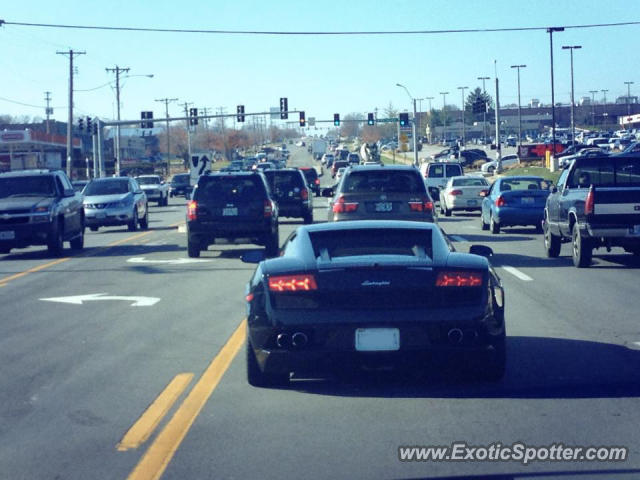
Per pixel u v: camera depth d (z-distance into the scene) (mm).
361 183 17766
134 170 96125
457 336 7094
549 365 8516
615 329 10438
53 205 21578
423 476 5496
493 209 25047
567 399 7254
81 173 93375
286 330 7145
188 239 20125
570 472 5547
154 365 8969
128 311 12578
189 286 15180
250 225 19828
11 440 6492
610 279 15039
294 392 7680
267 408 7172
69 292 14938
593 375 8078
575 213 16547
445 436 6305
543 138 146875
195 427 6672
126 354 9570
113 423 6879
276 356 7184
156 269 18047
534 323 10906
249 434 6453
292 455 5941
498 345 7398
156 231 30859
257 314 7301
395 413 6934
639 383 7758
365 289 7129
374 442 6188
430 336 7109
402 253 7656
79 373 8703
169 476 5590
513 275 15781
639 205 15742
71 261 20531
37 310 13016
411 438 6266
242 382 8102
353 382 7980
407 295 7164
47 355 9641
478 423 6609
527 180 25641
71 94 62062
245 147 177625
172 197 69562
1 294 14984
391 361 7117
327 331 7113
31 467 5852
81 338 10609
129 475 5637
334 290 7148
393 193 17531
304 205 32469
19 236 21094
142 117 62344
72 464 5895
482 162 89625
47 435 6602
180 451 6094
